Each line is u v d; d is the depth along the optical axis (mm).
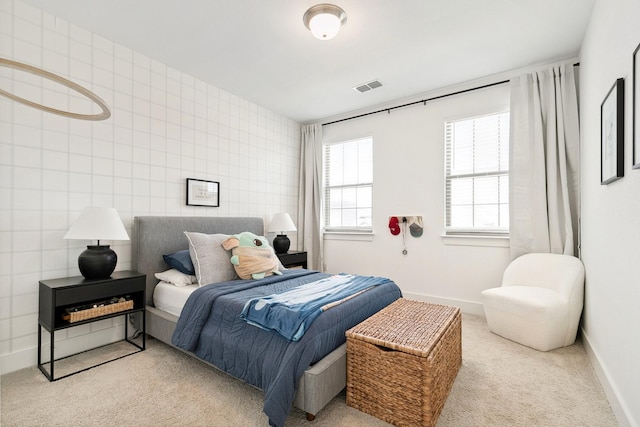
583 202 2625
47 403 1773
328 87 3592
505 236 3309
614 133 1694
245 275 2721
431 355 1566
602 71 2031
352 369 1772
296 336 1631
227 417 1657
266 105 4141
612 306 1799
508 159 3266
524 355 2389
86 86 2520
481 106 3438
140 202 2875
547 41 2664
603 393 1884
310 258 4562
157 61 3006
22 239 2201
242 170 3889
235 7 2242
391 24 2430
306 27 2457
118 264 2721
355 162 4461
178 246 2998
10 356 2137
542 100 3021
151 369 2174
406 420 1577
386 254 4062
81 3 2207
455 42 2686
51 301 2029
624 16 1609
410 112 3916
